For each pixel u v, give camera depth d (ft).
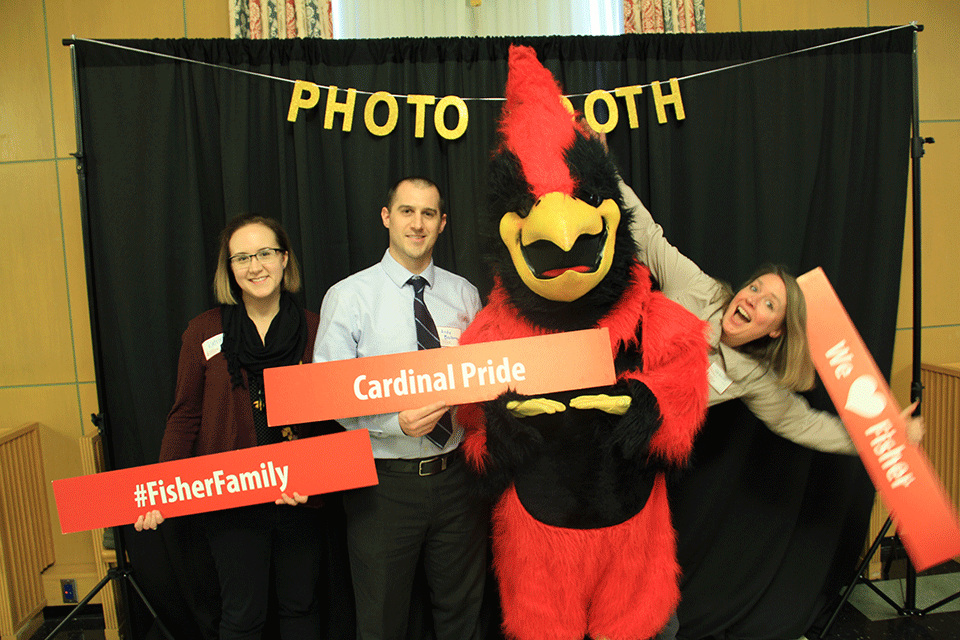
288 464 4.52
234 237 4.74
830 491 6.63
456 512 5.02
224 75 5.91
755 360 5.49
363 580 5.00
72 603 6.98
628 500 4.16
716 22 7.16
